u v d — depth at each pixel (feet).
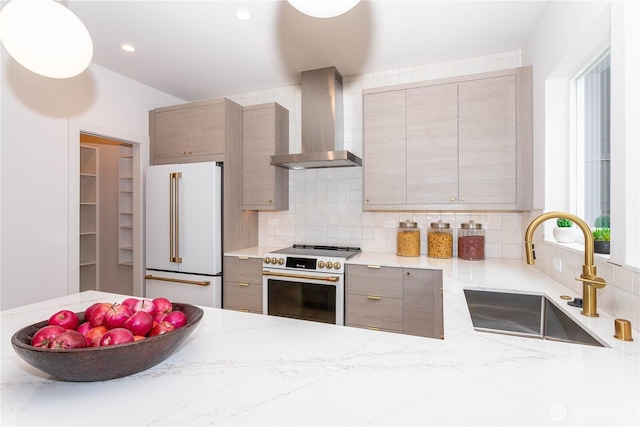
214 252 9.55
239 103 11.82
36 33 3.13
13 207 7.36
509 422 1.92
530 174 7.73
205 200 9.60
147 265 10.36
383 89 8.98
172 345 2.56
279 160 9.44
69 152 8.48
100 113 9.39
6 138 7.25
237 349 2.98
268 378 2.47
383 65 9.62
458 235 9.23
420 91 8.63
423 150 8.59
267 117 10.45
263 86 11.12
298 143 11.05
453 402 2.12
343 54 8.87
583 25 5.07
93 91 9.21
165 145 10.68
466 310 4.33
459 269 7.37
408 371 2.55
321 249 10.37
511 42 8.25
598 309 4.45
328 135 9.61
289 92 11.16
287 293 9.00
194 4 6.63
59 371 2.24
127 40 8.00
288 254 9.16
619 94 3.99
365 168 9.14
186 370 2.60
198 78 10.37
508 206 7.88
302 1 2.75
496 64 8.91
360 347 3.01
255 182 10.59
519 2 6.59
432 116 8.52
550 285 5.82
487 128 8.05
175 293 10.01
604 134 5.75
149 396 2.24
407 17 7.12
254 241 11.49
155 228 10.23
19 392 2.33
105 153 13.92
